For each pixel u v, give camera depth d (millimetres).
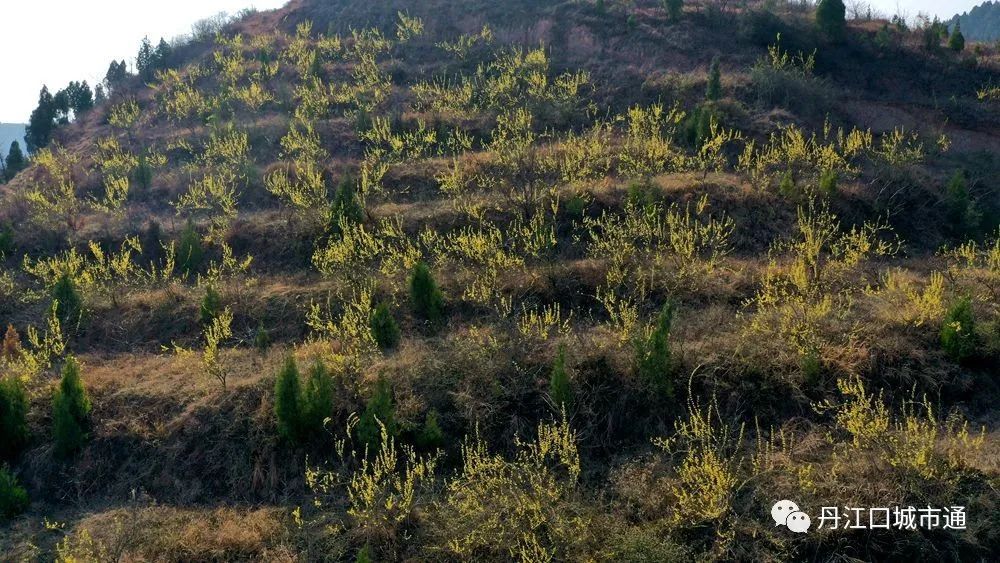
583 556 11812
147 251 25031
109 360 19672
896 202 23875
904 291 18062
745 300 18625
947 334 15766
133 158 31172
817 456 13477
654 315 18391
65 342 20469
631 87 33375
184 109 36844
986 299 17906
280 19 50375
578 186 24047
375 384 15703
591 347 16266
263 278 22953
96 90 48750
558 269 20266
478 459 13359
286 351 18500
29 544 13258
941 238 22953
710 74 30453
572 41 40188
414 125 31562
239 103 37250
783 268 19594
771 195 23438
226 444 15516
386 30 45000
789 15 40188
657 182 24188
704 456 12609
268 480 14867
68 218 26766
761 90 31156
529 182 24719
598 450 14672
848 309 17172
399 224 22891
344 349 17406
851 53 37062
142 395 17031
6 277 23312
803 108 30625
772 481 12750
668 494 12961
